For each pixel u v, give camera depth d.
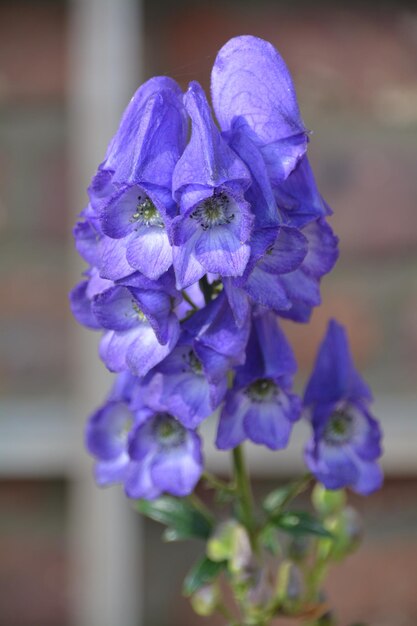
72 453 0.75
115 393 0.47
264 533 0.50
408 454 0.74
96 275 0.45
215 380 0.44
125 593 0.75
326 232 0.44
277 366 0.45
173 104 0.43
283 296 0.43
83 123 0.74
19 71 0.75
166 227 0.42
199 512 0.51
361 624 0.53
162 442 0.47
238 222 0.42
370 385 0.75
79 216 0.45
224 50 0.45
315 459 0.47
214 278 0.45
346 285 0.75
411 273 0.75
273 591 0.49
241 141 0.43
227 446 0.45
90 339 0.74
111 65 0.73
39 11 0.75
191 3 0.75
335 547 0.51
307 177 0.44
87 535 0.75
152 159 0.43
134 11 0.73
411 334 0.75
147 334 0.44
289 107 0.44
